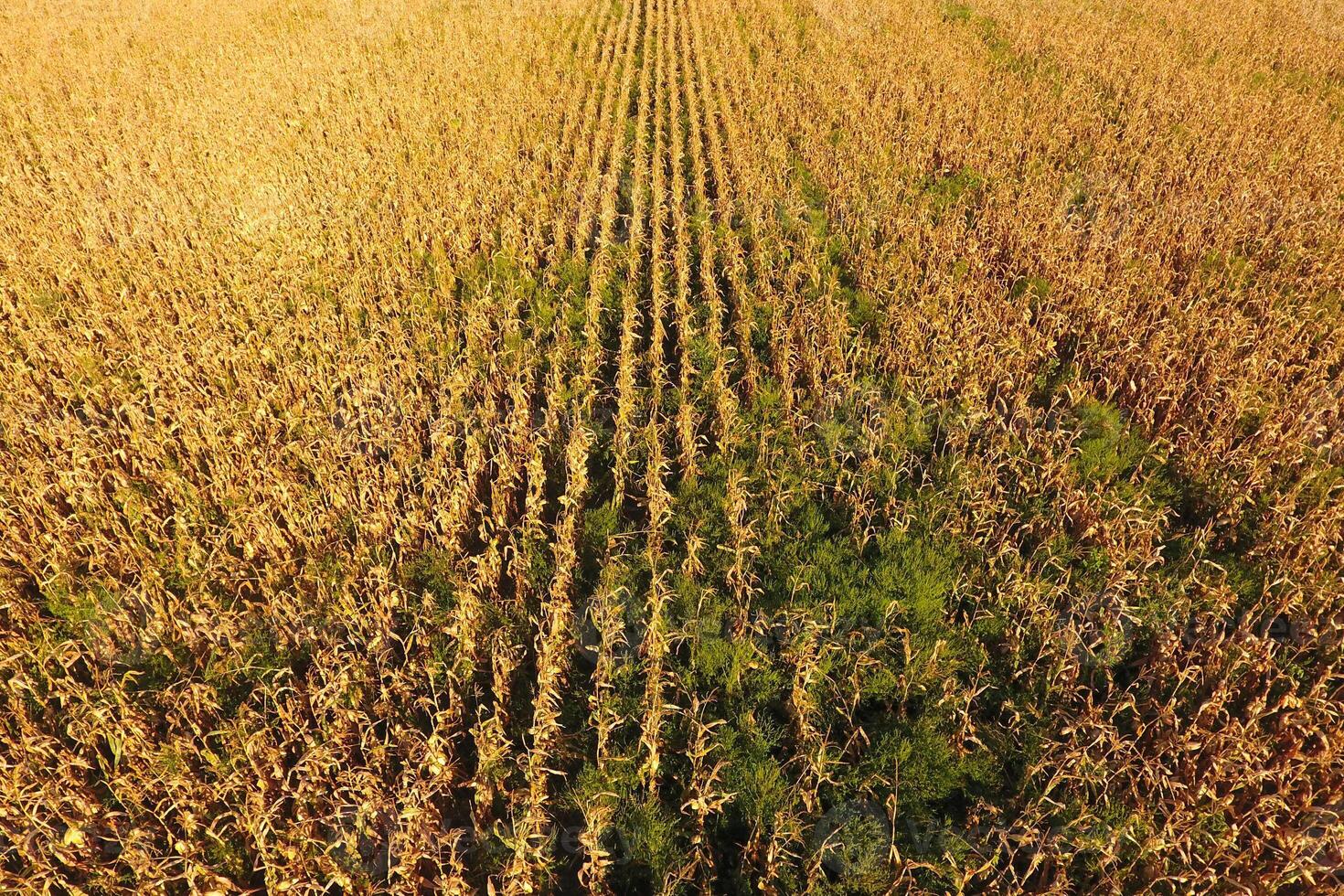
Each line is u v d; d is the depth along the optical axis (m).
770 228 14.28
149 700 6.68
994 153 17.00
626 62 23.77
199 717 6.50
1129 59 22.70
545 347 11.41
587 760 6.35
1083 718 6.21
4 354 10.62
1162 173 15.90
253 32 27.48
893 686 6.81
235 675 6.88
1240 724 6.12
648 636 6.99
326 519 8.27
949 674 6.80
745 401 10.42
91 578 7.68
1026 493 8.69
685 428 9.32
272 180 15.79
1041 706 6.61
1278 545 7.77
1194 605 7.27
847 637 7.18
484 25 27.75
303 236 13.79
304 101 20.50
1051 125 18.33
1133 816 5.67
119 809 6.04
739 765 6.27
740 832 6.10
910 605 7.41
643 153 17.48
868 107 19.34
